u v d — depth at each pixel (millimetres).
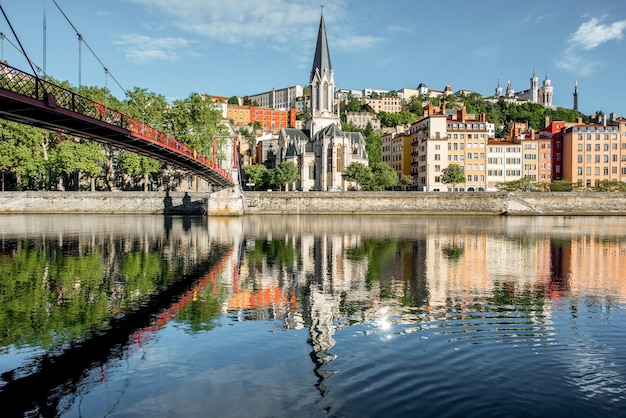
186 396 14586
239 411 13578
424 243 55375
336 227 78625
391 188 163625
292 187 167000
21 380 16000
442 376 15711
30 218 97500
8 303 26406
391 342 19234
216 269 37312
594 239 60625
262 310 24750
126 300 27094
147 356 18016
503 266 39156
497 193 115938
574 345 18875
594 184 146125
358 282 32250
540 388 14797
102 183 140875
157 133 49781
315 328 21328
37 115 30891
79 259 42281
